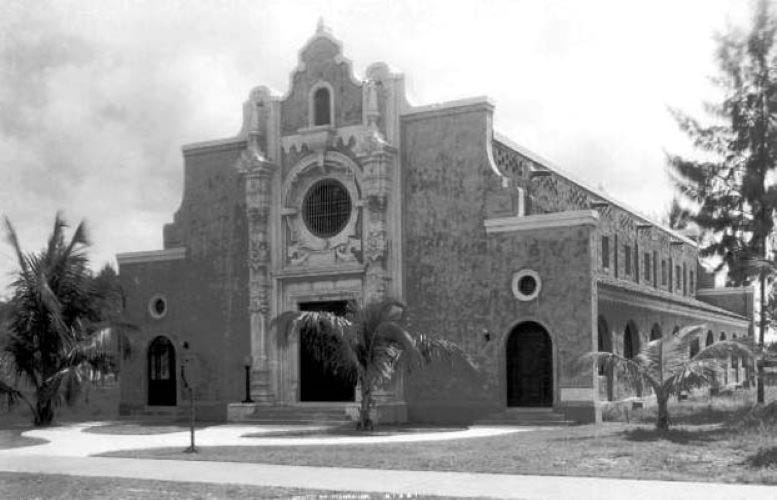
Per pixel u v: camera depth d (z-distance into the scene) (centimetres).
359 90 2997
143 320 3353
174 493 1352
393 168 2903
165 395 3319
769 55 3428
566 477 1423
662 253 4634
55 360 3034
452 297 2777
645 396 3144
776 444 1730
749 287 5150
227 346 3167
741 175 3509
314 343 2634
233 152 3238
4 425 2980
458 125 2828
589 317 2564
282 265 3069
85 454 1983
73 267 3125
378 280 2848
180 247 3297
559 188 3447
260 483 1427
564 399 2572
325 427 2606
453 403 2733
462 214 2791
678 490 1278
